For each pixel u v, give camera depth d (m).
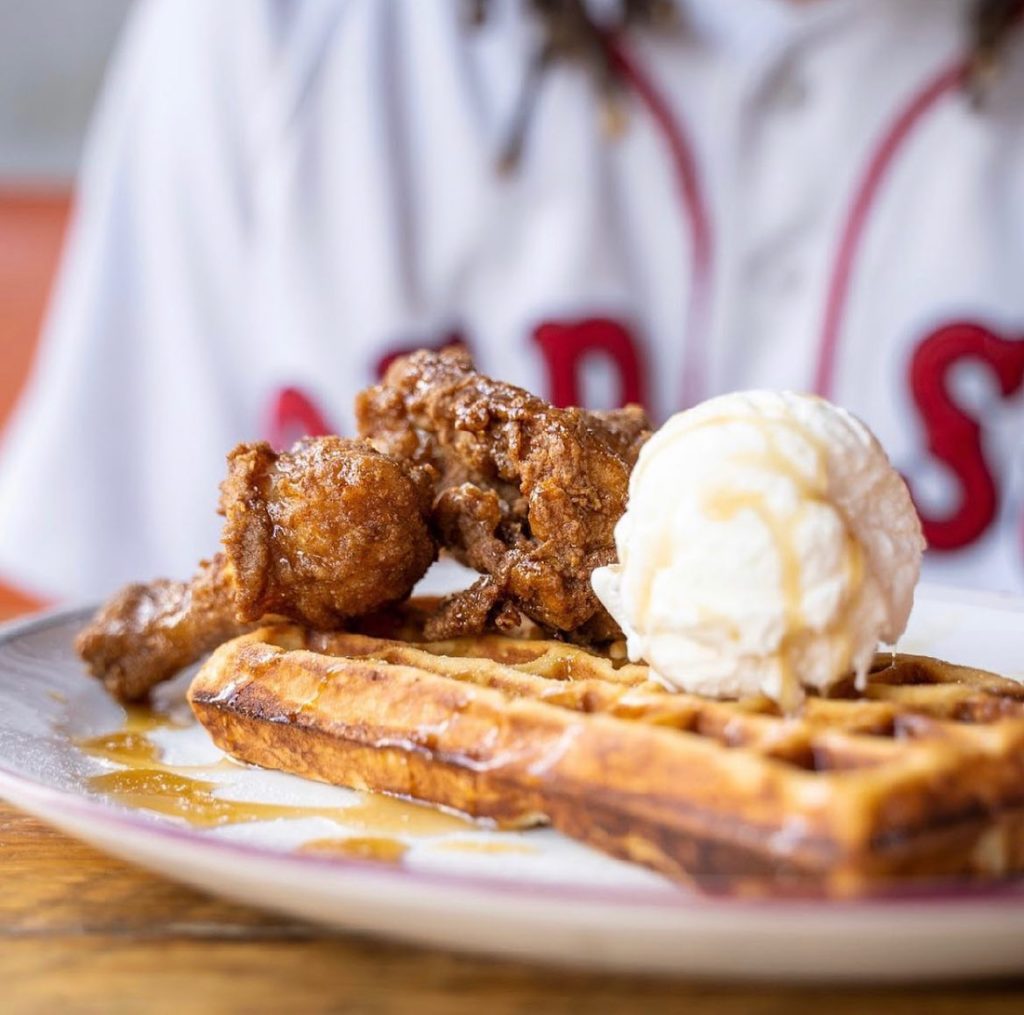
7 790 0.33
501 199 0.93
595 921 0.26
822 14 0.89
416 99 0.96
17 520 0.96
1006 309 0.87
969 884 0.27
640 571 0.33
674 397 0.93
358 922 0.28
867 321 0.89
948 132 0.89
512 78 0.94
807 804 0.28
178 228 0.98
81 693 0.44
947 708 0.34
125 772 0.38
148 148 1.00
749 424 0.33
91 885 0.33
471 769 0.33
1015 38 0.90
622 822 0.31
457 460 0.41
